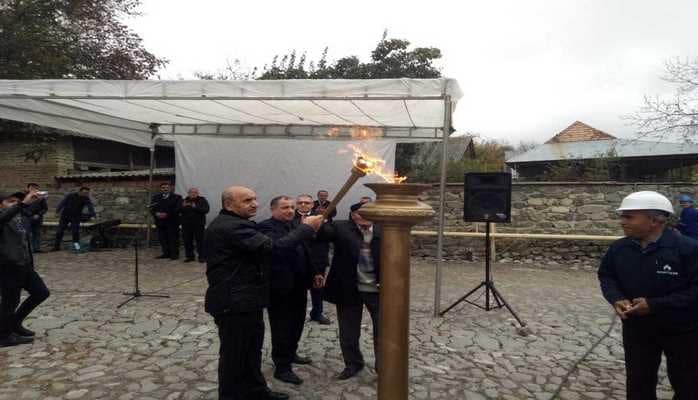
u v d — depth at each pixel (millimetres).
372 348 4637
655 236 2658
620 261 2740
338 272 3945
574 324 5574
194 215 9648
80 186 11555
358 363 3951
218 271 3059
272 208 3963
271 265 3639
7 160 12945
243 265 3092
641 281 2627
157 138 10250
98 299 6371
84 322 5316
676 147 15367
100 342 4664
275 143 10531
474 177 5738
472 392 3699
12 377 3791
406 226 1613
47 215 11883
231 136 9609
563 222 10000
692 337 2555
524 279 8359
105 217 11656
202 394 3523
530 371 4145
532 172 17688
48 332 4941
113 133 9141
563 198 10008
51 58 10992
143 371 3947
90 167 13703
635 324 2709
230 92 5789
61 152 12844
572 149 17625
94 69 13062
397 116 7500
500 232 10297
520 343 4883
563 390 3773
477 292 7246
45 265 9078
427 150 16422
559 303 6586
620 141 16578
